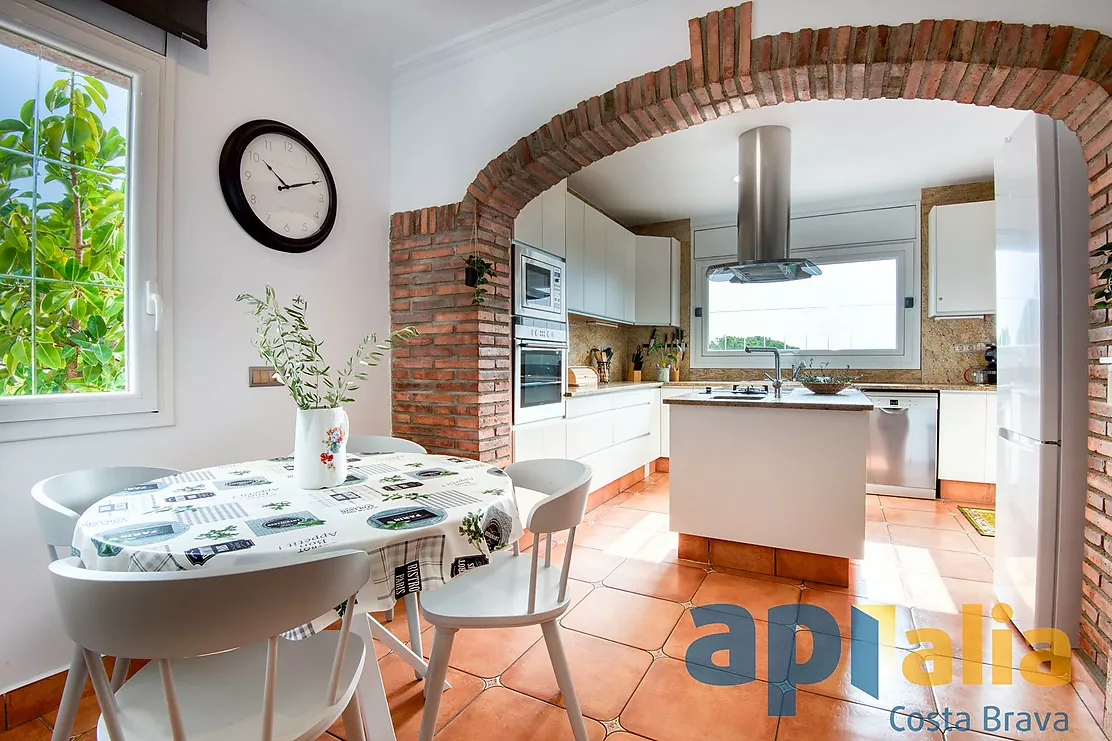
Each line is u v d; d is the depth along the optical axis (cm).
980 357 443
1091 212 185
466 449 276
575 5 241
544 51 256
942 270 428
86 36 181
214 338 220
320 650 123
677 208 516
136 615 78
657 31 229
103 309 189
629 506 406
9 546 166
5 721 164
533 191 285
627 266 513
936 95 210
